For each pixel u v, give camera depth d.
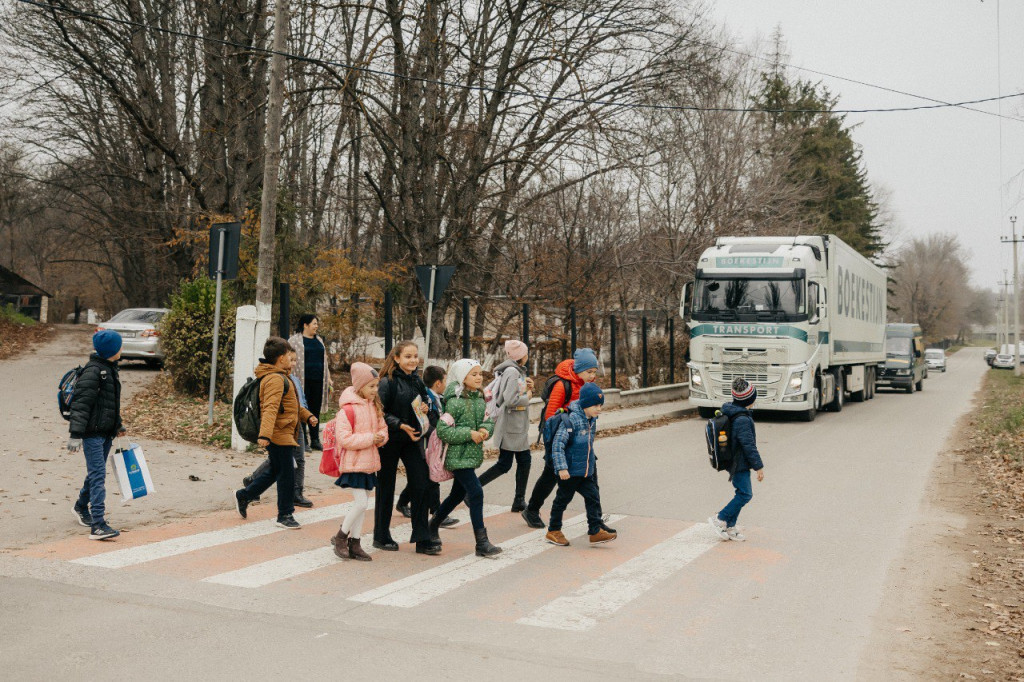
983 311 172.38
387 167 22.17
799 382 20.19
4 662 4.76
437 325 21.12
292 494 8.43
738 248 21.08
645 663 5.04
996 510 10.13
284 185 21.80
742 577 7.02
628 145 21.62
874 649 5.43
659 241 28.23
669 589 6.62
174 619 5.61
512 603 6.16
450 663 4.94
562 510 8.06
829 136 56.31
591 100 21.11
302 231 30.59
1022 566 7.60
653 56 23.00
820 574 7.18
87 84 28.83
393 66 21.75
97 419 7.67
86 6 22.72
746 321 20.39
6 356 24.78
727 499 10.59
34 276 69.81
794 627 5.80
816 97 56.66
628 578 6.92
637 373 29.36
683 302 21.41
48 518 8.33
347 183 26.78
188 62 27.70
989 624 6.03
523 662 4.99
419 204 21.12
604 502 10.36
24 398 16.28
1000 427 18.48
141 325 22.02
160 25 26.03
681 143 26.44
